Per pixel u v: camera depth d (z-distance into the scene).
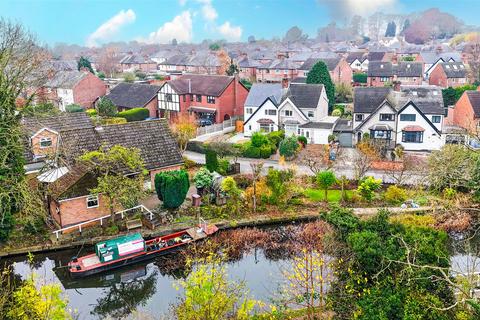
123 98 87.19
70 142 44.56
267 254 36.84
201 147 63.56
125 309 31.05
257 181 47.56
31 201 36.44
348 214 30.97
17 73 40.50
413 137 62.47
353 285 25.45
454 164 31.52
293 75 121.88
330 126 65.88
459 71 109.81
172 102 82.12
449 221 37.47
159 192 42.62
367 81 110.44
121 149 40.41
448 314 21.47
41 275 34.03
